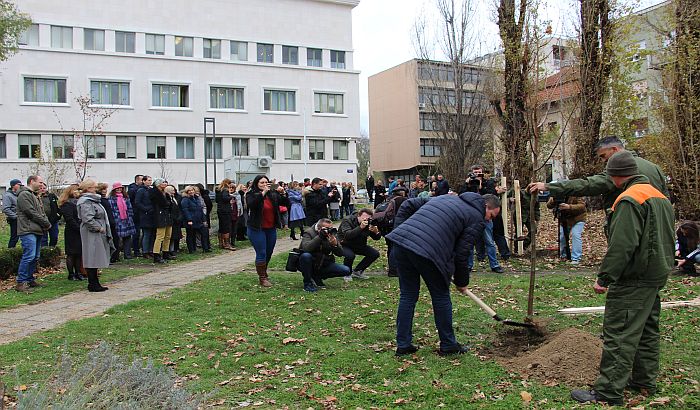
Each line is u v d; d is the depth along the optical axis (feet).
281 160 145.59
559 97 53.42
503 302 25.76
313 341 20.53
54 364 18.22
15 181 45.42
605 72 50.42
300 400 15.12
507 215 41.98
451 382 15.90
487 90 62.54
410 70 184.34
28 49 119.55
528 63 42.86
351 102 154.30
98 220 31.48
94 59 125.70
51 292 31.30
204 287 31.81
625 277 14.07
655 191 14.21
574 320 22.25
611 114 53.11
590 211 68.28
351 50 154.71
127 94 129.70
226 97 140.15
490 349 19.12
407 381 16.17
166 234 44.24
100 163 126.00
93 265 31.22
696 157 45.96
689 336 19.53
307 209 58.18
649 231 13.78
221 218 51.52
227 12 139.64
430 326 22.20
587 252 41.78
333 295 28.60
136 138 130.62
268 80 143.84
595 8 49.08
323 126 150.71
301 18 148.56
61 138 122.83
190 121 135.03
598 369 15.88
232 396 15.42
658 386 15.10
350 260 32.94
